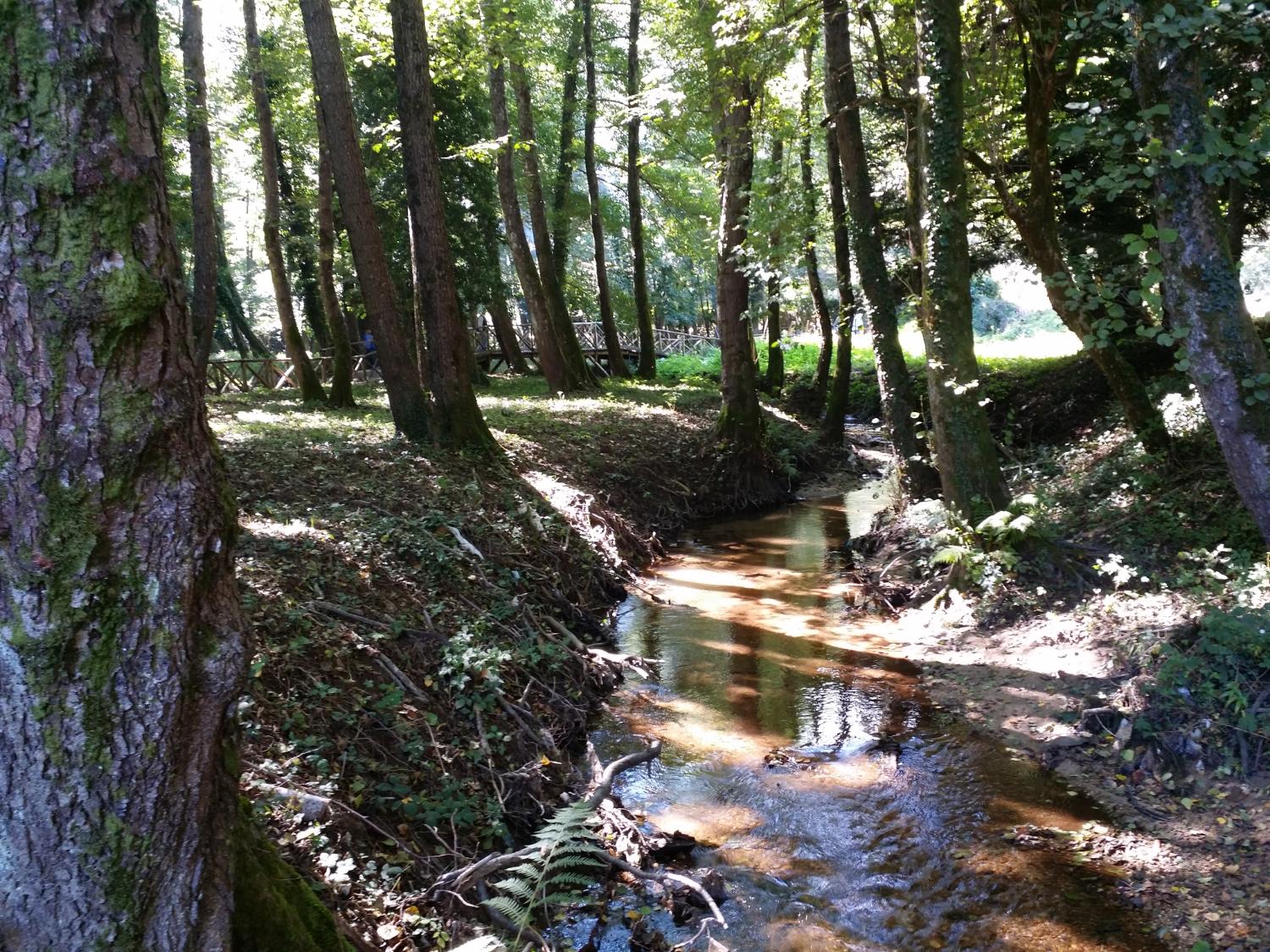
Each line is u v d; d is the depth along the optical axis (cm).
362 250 1209
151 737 212
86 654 201
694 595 1098
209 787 231
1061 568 860
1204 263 571
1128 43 606
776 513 1630
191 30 1390
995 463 964
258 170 2642
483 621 781
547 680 743
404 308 2423
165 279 210
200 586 221
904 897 480
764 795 598
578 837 461
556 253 2845
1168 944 428
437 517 941
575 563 1049
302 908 301
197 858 229
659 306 4966
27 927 209
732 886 495
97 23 195
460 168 2397
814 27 1171
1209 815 523
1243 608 634
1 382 191
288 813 420
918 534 1098
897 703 741
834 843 537
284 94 2009
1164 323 1232
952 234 941
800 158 1969
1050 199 1056
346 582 720
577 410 1864
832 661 847
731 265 1698
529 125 2281
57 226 192
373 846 445
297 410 1705
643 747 674
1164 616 705
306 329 3081
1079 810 555
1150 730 598
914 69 1269
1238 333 570
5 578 195
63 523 196
